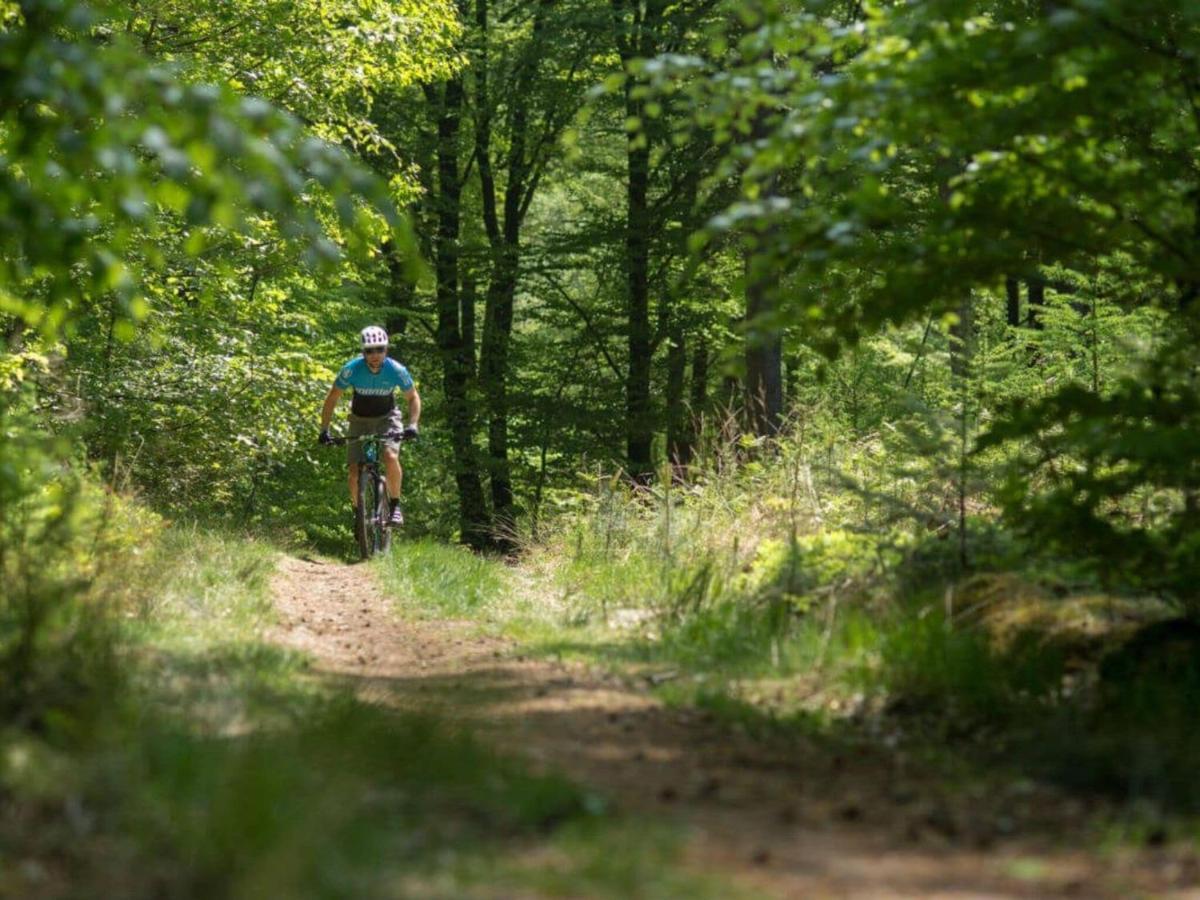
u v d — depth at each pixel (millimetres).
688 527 17297
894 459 17531
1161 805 7184
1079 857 6375
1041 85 9312
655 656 11867
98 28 20266
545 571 19391
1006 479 11523
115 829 5934
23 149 7500
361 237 8039
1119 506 12258
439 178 37250
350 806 6336
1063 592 11094
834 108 9211
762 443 20875
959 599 11117
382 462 21188
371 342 20406
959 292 10203
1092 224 10055
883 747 8664
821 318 10273
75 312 18172
